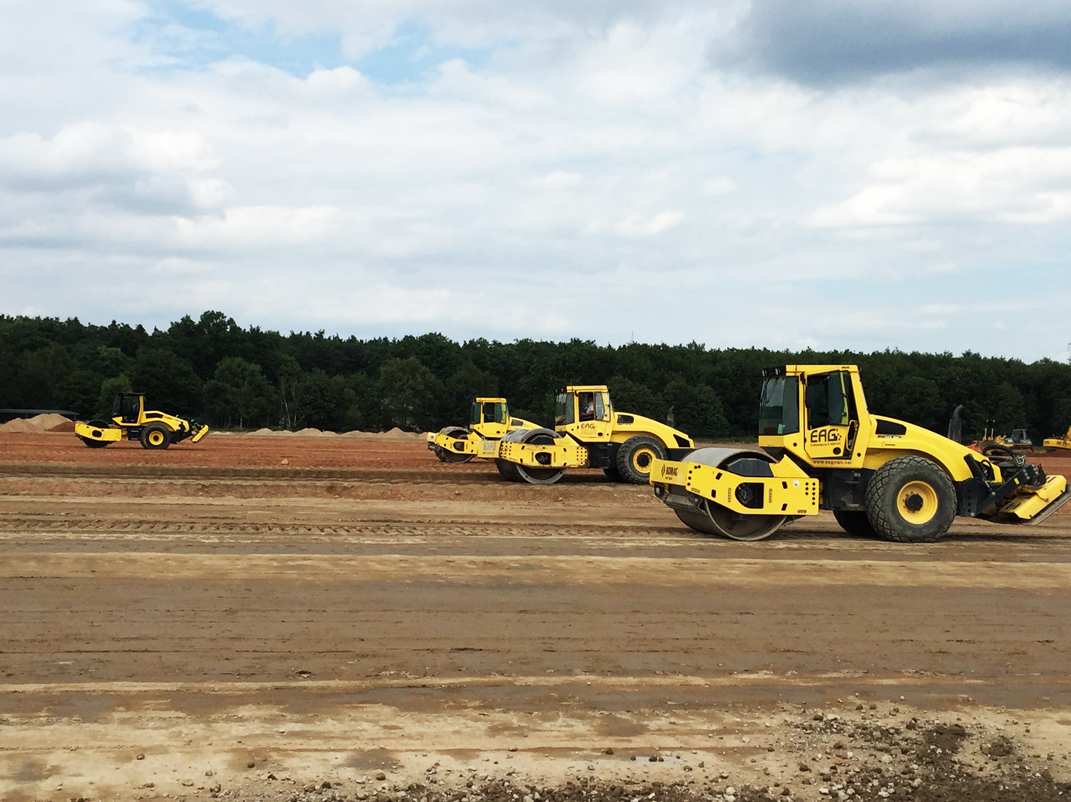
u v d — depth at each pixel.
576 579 10.49
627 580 10.53
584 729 6.07
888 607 9.66
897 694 6.98
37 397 113.62
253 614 8.58
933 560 12.53
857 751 5.85
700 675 7.27
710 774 5.45
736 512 13.84
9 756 5.38
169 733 5.78
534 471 24.44
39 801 4.84
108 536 12.44
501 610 9.02
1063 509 20.83
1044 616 9.49
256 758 5.46
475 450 31.42
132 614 8.45
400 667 7.22
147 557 10.88
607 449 24.44
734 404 103.25
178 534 12.88
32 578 9.69
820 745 5.93
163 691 6.53
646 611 9.16
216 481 22.81
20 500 17.23
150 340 140.12
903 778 5.48
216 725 5.94
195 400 107.62
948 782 5.45
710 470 13.73
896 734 6.13
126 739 5.67
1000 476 15.16
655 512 18.95
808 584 10.64
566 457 23.98
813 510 14.05
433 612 8.85
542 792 5.13
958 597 10.23
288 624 8.29
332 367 153.25
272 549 11.79
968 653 8.10
